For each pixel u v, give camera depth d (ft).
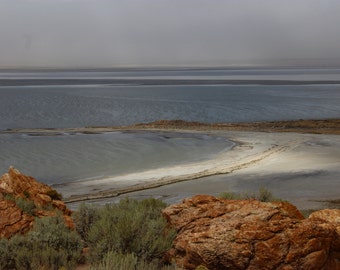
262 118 318.65
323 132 219.41
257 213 24.23
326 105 413.18
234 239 22.00
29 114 346.13
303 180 110.52
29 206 40.14
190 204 28.94
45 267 22.04
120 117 331.36
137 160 154.92
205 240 22.52
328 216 29.48
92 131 232.94
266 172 123.75
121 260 19.95
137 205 33.76
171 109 391.04
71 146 183.83
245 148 175.32
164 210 29.04
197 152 169.58
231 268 21.62
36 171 135.33
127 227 23.73
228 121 304.91
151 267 21.39
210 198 29.60
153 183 112.37
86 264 23.95
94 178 125.29
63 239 25.59
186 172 128.98
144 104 442.09
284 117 321.93
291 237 21.63
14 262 23.16
